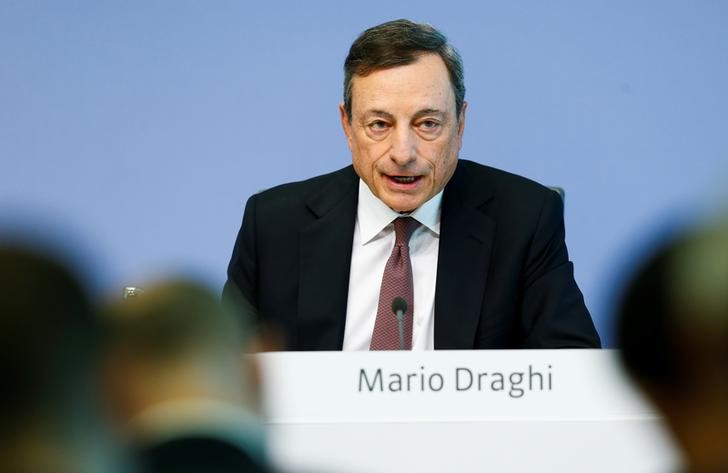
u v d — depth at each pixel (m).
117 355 2.15
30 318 1.95
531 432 4.57
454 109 7.87
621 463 4.50
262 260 8.24
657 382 2.08
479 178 8.41
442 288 7.70
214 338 2.28
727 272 1.94
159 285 2.28
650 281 2.04
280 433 4.60
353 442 4.59
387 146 7.73
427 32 7.83
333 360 4.68
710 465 2.11
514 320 7.91
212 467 2.49
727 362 1.98
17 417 1.95
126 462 2.34
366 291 7.89
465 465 4.57
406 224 7.90
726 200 2.00
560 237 8.23
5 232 2.03
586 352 4.64
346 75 7.96
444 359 4.68
